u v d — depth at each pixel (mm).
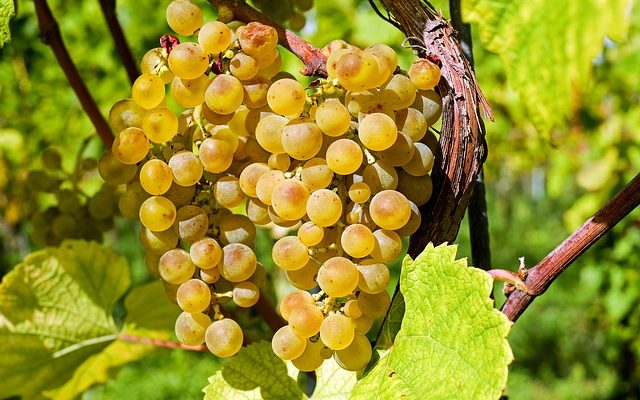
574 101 360
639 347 1910
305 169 445
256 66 452
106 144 682
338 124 433
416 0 466
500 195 6203
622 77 1585
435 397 416
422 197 458
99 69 1562
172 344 656
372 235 441
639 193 448
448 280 432
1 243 2826
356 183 447
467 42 575
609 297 1816
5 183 1475
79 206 707
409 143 444
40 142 1565
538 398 3061
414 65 447
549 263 460
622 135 1685
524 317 3654
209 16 1125
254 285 480
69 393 705
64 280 684
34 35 1445
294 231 940
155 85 452
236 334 468
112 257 699
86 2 1551
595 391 2963
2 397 680
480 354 410
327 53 470
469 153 458
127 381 3176
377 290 448
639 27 1422
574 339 3395
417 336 441
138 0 1489
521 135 2246
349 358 456
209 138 462
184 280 472
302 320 443
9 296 667
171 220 465
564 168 1790
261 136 447
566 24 359
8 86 1571
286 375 513
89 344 696
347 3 1257
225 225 476
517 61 368
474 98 458
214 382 514
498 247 5020
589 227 456
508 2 369
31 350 676
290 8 646
